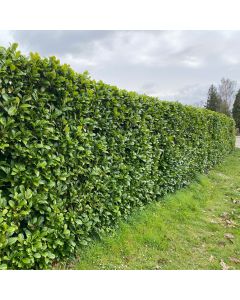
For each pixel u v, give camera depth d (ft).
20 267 7.34
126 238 11.05
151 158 14.82
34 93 7.72
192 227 13.38
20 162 7.54
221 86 136.56
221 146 33.42
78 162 9.57
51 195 8.30
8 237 7.14
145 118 14.23
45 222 8.25
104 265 9.31
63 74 8.59
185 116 19.43
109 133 11.29
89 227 9.73
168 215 14.07
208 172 26.66
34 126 7.69
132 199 12.75
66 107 8.68
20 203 7.25
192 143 21.66
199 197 18.10
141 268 9.46
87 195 10.00
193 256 10.67
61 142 8.72
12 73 7.06
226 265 10.07
